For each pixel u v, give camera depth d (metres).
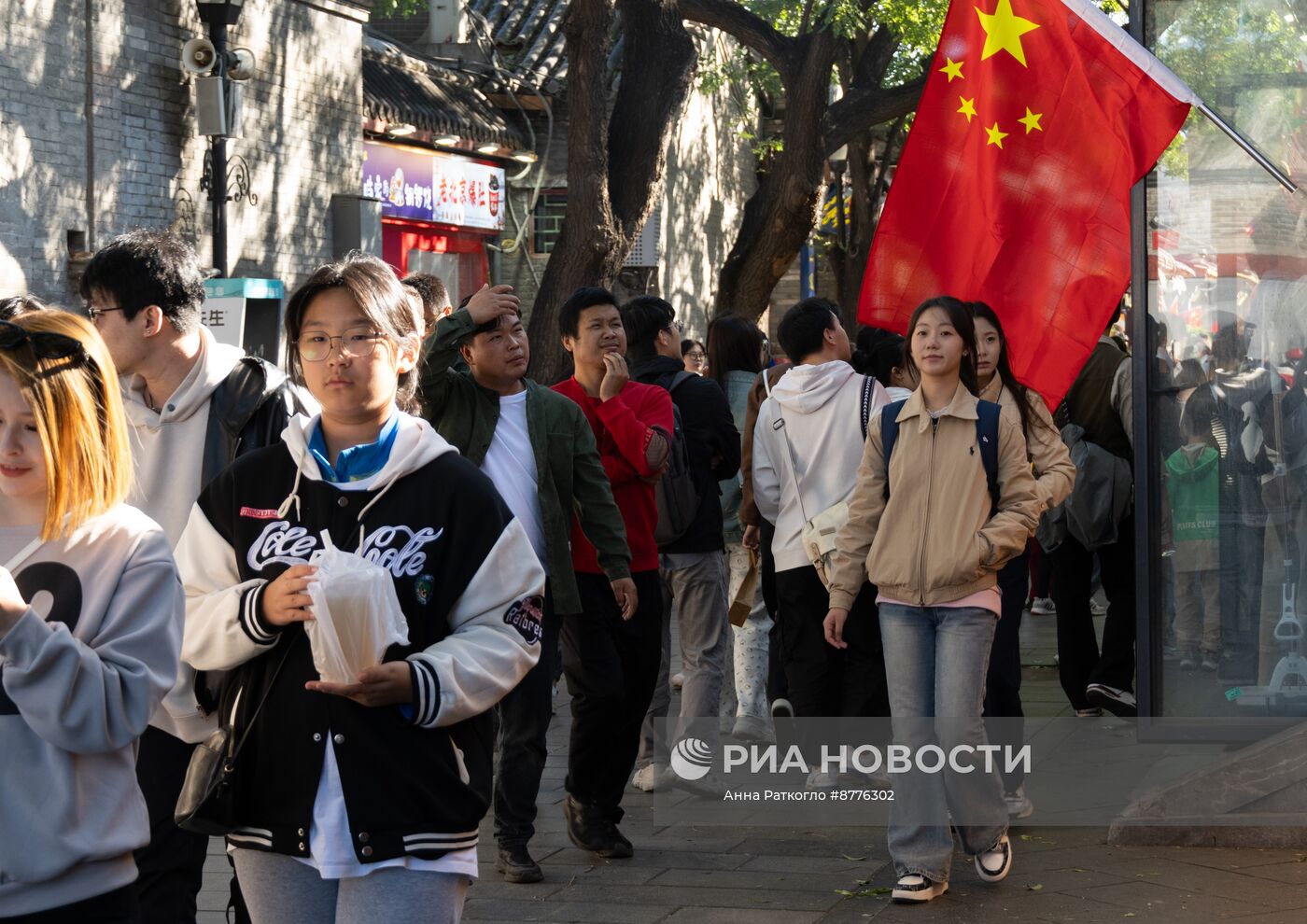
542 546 5.07
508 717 5.14
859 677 6.02
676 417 6.25
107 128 11.26
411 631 2.83
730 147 25.84
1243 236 6.06
